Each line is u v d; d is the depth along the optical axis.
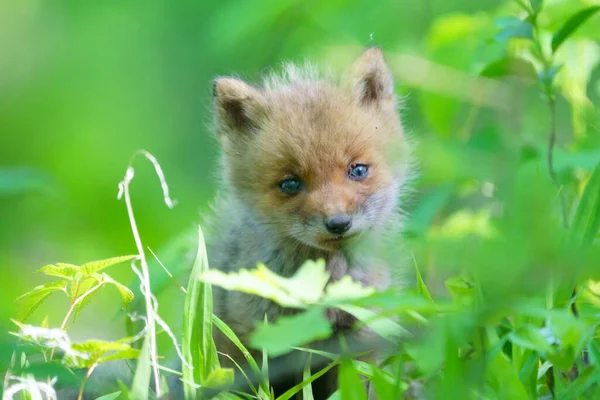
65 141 21.94
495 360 6.62
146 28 23.78
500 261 5.76
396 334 6.87
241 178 11.25
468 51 14.55
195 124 22.61
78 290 7.83
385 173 11.07
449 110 14.09
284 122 10.95
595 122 11.66
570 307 7.30
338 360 7.30
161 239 18.69
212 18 20.59
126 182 8.02
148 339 7.04
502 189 6.63
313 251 10.89
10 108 23.11
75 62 23.80
